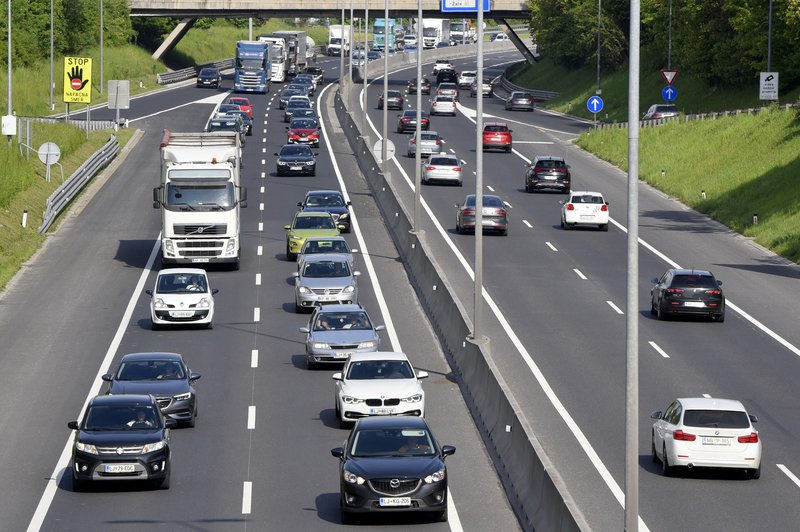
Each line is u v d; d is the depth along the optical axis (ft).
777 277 447.83
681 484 218.79
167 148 440.45
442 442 246.88
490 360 270.05
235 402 280.10
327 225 471.62
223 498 210.59
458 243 494.59
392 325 359.87
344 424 256.93
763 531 190.70
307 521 197.67
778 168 603.67
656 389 288.30
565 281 424.05
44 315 375.45
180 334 352.28
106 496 212.64
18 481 222.48
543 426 255.09
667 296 368.27
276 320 370.73
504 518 199.52
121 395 226.58
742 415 222.48
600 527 194.80
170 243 439.22
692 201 623.77
